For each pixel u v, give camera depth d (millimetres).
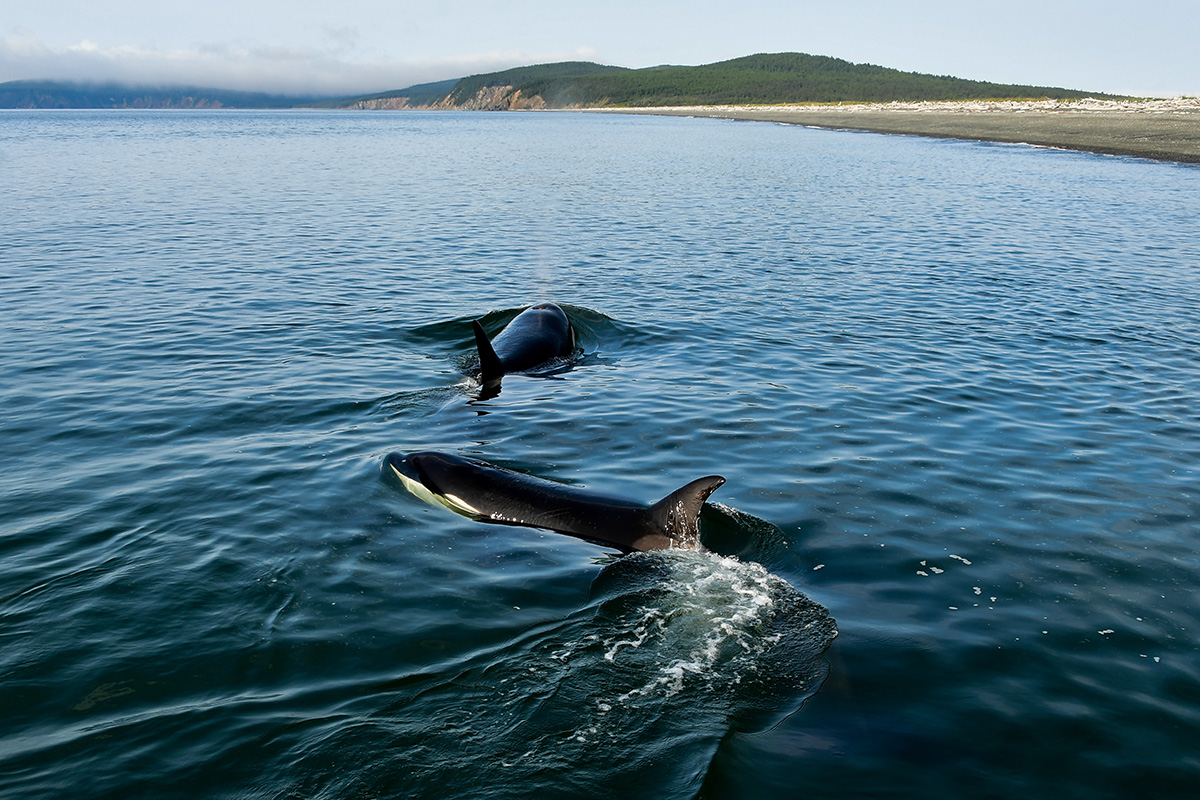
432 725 4844
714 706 5082
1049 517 8047
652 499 8227
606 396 11539
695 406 11094
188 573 6621
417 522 7672
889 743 4797
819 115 142000
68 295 16844
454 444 9602
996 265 21703
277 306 16406
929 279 19984
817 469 9070
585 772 4469
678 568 6879
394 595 6391
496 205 34125
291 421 10250
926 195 37562
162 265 20219
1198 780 4590
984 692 5332
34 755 4590
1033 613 6355
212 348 13352
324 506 7926
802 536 7539
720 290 18734
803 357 13547
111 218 28234
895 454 9539
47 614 5992
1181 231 27234
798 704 5141
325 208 32344
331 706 5023
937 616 6273
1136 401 11508
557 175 48625
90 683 5234
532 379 12359
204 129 122812
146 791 4340
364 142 86688
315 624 5957
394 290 18219
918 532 7680
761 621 6094
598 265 21594
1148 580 6906
